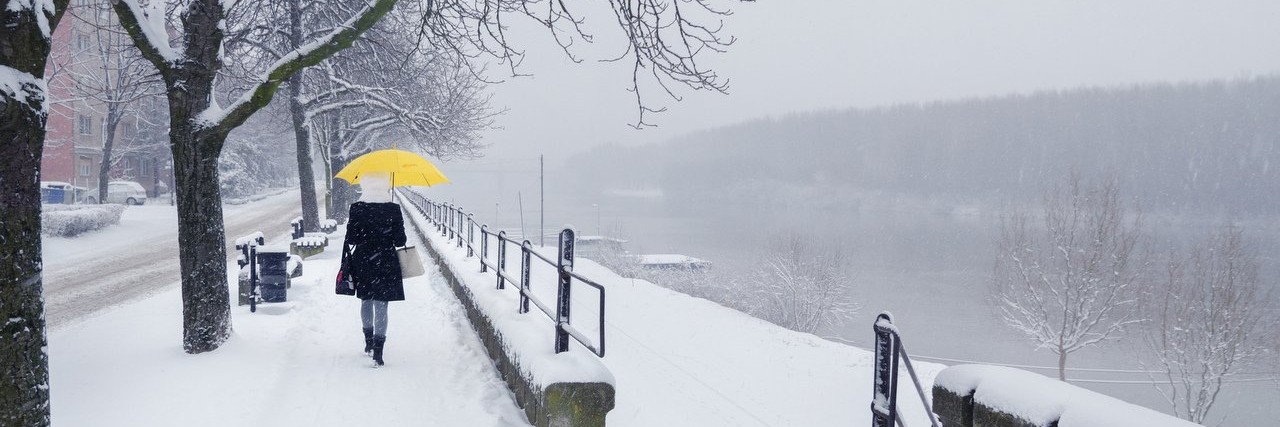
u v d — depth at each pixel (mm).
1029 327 29625
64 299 10633
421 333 7461
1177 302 25750
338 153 24703
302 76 18797
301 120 18828
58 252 17531
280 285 8539
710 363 11812
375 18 6016
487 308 6691
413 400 5172
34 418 3148
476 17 7527
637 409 8156
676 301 20000
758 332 15945
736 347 13562
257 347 6328
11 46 3047
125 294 11047
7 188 3006
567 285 4820
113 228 23719
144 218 28625
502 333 5832
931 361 29391
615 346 12156
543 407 4301
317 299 8953
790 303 35125
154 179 48969
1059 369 27156
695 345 13430
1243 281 25938
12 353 3043
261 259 8508
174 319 7629
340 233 21234
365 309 6238
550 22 6746
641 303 18156
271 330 7051
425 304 9125
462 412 4945
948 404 3115
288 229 24828
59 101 28141
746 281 39906
